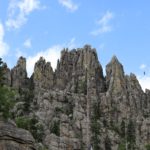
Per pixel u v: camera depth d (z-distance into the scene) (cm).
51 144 19362
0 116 6800
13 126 6319
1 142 6028
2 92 7462
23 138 6291
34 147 6438
